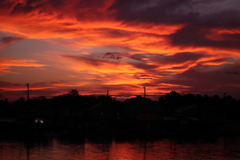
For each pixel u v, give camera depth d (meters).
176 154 39.00
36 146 46.38
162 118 72.44
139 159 35.88
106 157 37.19
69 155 38.34
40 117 71.88
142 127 74.00
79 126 76.50
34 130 67.44
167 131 69.75
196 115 80.19
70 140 55.06
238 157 36.75
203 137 60.94
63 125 74.25
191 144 48.88
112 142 51.91
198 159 35.69
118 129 74.62
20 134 65.94
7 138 58.56
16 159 35.69
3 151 41.31
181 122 70.94
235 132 71.00
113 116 84.81
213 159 35.66
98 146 46.56
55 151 41.44
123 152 40.72
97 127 72.38
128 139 56.72
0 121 66.81
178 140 54.84
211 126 72.56
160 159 35.88
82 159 35.84
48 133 62.28
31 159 35.62
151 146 46.62
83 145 47.66
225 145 47.47
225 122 75.62
